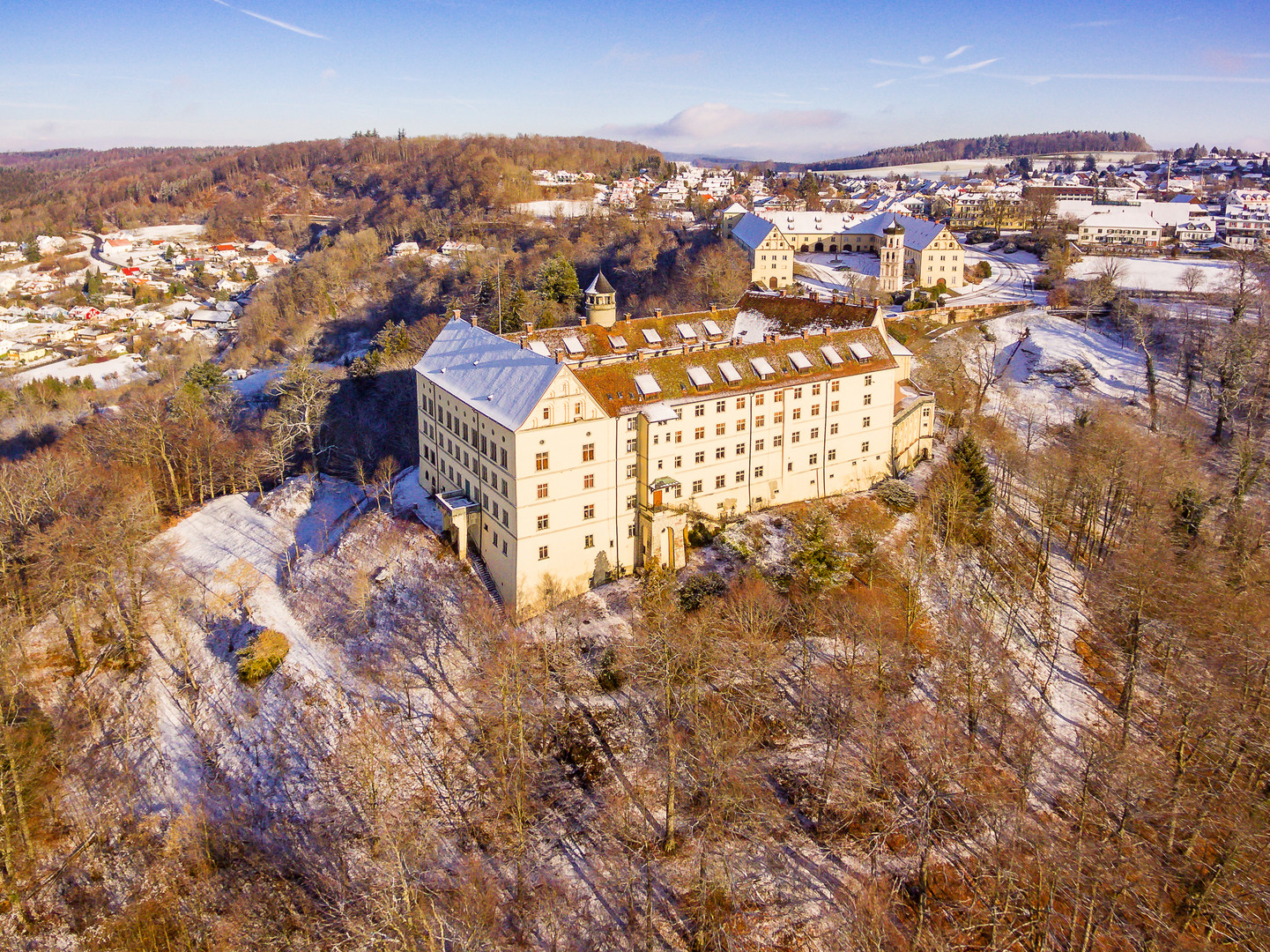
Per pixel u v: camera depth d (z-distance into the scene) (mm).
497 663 77688
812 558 90250
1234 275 184125
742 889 63344
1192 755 68688
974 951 57562
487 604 90000
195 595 99812
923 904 57469
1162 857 60281
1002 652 81562
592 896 63906
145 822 71688
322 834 69250
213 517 121688
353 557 99125
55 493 112000
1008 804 65688
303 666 85500
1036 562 98938
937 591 92562
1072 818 66062
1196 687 68875
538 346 108875
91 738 80062
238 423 151250
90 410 167375
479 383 95688
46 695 84875
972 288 199500
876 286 192000
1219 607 76250
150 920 63875
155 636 93125
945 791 66688
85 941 63812
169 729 80750
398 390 144750
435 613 89250
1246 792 61750
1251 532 94375
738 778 69625
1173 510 98188
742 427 100625
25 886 66938
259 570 104000
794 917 61812
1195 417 132125
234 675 85938
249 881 66562
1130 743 72250
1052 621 90562
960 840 65125
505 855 67000
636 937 60969
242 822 71250
